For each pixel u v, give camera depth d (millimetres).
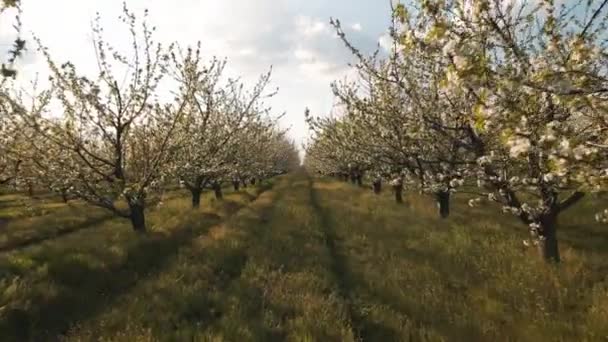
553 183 9195
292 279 10219
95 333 7645
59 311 8758
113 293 9969
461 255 11664
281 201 27203
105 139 16656
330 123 18625
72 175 15516
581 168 5074
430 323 7895
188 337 7348
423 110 11359
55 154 15922
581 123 7055
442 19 5125
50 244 13430
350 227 16547
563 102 5273
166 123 17797
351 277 10609
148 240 13953
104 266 11094
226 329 7516
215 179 26344
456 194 23641
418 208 20797
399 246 13289
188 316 8555
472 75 4867
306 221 18078
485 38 5969
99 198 15984
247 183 54344
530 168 9711
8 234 16516
